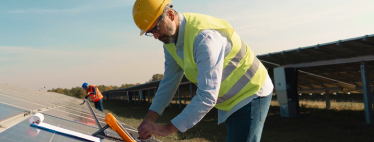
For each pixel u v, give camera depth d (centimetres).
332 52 883
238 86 164
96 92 1156
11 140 123
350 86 1595
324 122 952
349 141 619
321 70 1250
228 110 170
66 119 257
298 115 1169
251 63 169
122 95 5528
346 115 1167
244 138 161
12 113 202
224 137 719
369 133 693
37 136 141
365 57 866
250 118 163
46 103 433
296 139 670
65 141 148
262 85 173
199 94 136
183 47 158
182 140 682
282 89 1159
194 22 150
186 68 160
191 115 136
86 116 377
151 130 139
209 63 136
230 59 158
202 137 725
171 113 1744
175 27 148
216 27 150
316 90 1783
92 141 166
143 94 3881
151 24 141
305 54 971
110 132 240
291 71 1160
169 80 199
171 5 149
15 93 474
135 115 1595
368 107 859
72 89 6538
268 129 847
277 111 1464
